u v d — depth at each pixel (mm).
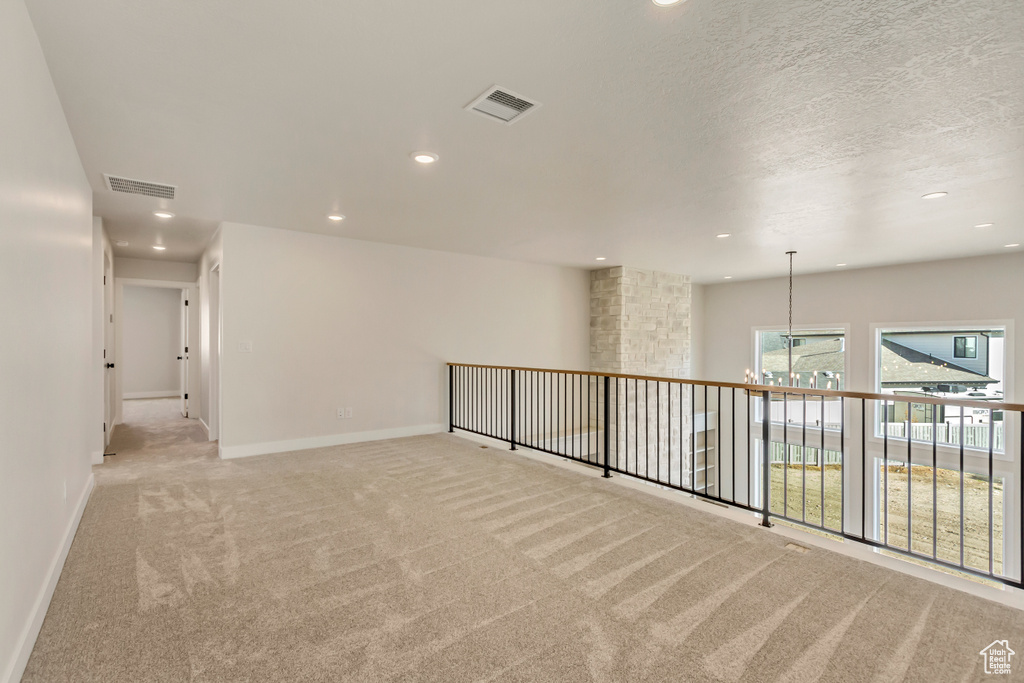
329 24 1684
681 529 2914
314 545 2678
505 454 4797
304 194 3648
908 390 6875
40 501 1926
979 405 2211
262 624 1936
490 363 6430
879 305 7059
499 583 2273
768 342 8516
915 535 6855
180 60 1903
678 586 2248
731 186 3438
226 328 4555
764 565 2457
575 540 2760
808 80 2047
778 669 1678
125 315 9156
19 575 1626
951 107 2270
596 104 2268
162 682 1604
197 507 3260
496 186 3457
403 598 2139
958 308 6336
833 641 1837
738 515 3119
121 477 3955
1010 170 3072
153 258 6496
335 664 1697
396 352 5613
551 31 1724
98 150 2785
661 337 7746
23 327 1670
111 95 2170
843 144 2705
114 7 1589
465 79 2053
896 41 1758
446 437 5613
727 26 1683
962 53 1830
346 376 5258
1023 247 5547
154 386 9445
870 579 2307
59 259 2281
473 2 1565
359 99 2221
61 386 2367
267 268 4766
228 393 4582
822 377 7773
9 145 1480
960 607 2064
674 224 4559
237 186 3447
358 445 5164
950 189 3463
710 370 9227
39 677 1620
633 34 1736
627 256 6336
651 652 1770
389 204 3932
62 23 1675
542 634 1877
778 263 6805
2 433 1443
